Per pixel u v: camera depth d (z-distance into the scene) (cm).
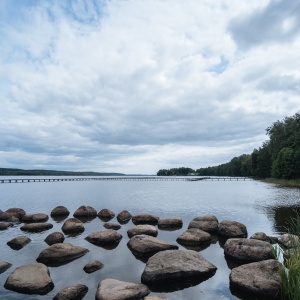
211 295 695
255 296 684
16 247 1120
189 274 784
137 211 2180
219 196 3444
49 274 800
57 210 2033
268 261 772
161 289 725
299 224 781
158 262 812
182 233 1316
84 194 3984
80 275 816
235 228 1291
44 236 1327
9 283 720
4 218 1752
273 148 8825
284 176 6900
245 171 12862
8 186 6581
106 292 650
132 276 813
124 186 6631
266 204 2494
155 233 1292
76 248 1012
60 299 639
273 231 1377
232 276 752
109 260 954
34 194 4009
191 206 2458
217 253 1042
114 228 1500
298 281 570
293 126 8062
